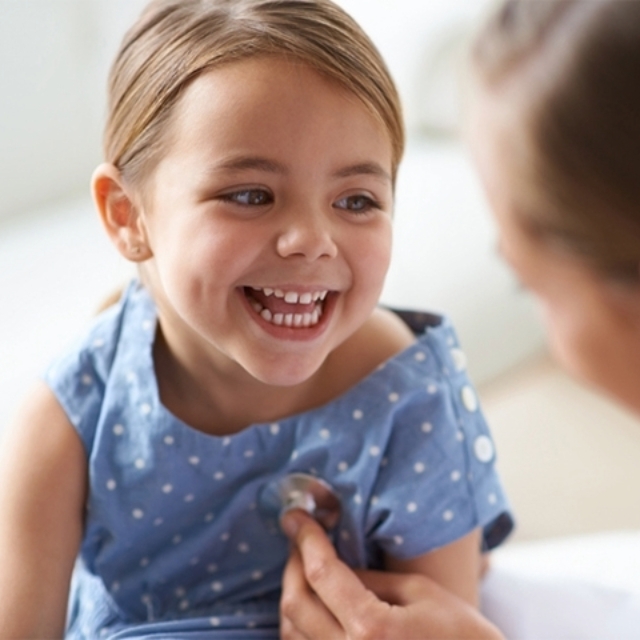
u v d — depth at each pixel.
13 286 1.69
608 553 1.18
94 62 2.20
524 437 1.97
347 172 0.78
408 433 0.92
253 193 0.78
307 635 0.88
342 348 0.95
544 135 0.46
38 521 0.91
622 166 0.44
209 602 0.97
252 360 0.81
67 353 0.96
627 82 0.43
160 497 0.92
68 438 0.92
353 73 0.78
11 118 2.07
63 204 2.20
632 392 0.55
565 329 0.54
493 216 0.51
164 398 0.93
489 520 0.95
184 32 0.82
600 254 0.47
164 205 0.82
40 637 0.90
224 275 0.78
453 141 2.38
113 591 0.96
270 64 0.77
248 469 0.92
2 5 2.01
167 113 0.81
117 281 1.69
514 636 1.04
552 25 0.46
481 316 1.90
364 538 0.95
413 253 1.89
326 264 0.79
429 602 0.88
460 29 2.31
